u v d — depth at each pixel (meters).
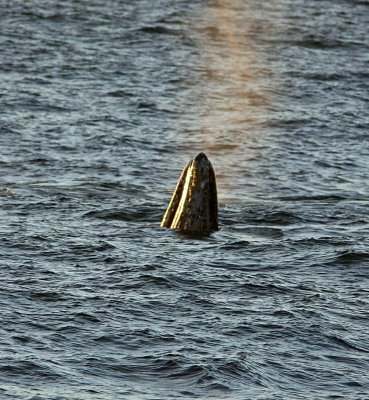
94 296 78.62
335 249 94.94
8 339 69.56
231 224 103.44
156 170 134.50
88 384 63.50
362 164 145.62
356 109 181.38
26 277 82.38
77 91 178.38
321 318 76.69
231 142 153.12
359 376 67.44
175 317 75.44
